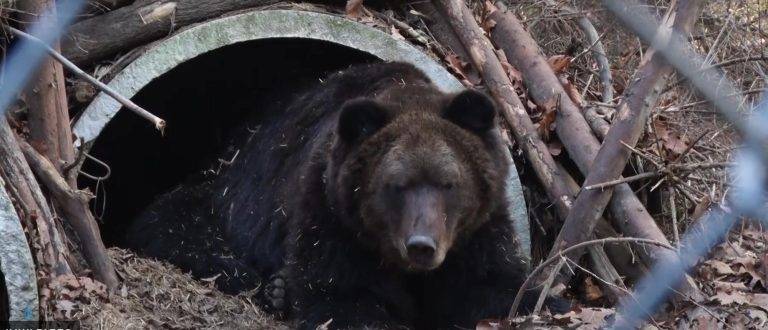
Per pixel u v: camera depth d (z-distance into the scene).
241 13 12.59
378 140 10.16
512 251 10.88
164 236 12.74
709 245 11.53
